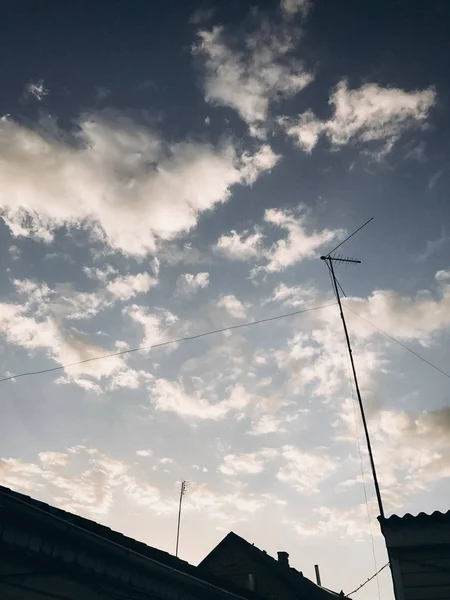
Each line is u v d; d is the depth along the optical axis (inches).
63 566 289.9
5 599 256.1
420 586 398.6
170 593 373.7
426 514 425.1
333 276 796.0
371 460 563.8
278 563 943.0
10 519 261.9
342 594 940.0
